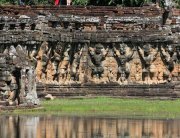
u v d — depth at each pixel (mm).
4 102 94688
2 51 114625
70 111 94875
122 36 121188
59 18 121500
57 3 146625
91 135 74938
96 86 120125
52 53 119500
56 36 119562
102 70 120938
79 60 121000
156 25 122500
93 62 121250
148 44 121375
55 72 119312
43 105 100500
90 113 93250
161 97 117312
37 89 115750
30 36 116562
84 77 120875
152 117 89750
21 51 107000
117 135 75250
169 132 77438
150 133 76812
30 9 121875
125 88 119938
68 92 118062
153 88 119625
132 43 121375
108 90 120000
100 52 121188
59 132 76375
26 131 76250
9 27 119250
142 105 102125
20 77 96375
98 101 108188
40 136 73312
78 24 122500
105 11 123438
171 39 121375
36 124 81938
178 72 121750
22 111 94000
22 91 96250
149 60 121062
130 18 122875
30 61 105688
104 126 81562
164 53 121375
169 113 93875
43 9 122312
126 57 121062
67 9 122812
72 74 120438
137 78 121250
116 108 98125
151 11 123562
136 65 121438
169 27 122375
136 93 119000
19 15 119875
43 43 118125
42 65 117938
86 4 143750
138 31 121688
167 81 121250
